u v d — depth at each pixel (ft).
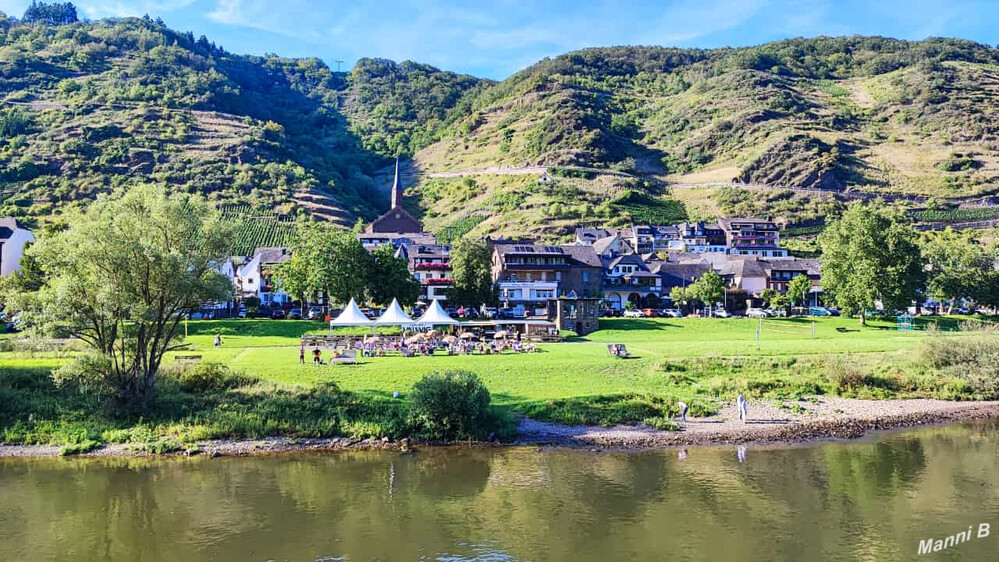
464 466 118.52
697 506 99.81
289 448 128.67
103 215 143.54
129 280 138.31
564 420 144.56
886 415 155.63
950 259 388.78
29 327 143.33
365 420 138.51
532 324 252.01
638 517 95.86
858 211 317.83
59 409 139.95
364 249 301.02
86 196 631.15
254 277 413.59
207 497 104.78
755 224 636.07
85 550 86.63
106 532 92.07
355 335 237.66
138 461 121.80
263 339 236.22
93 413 139.23
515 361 185.68
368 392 151.74
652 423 143.43
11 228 349.61
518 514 97.40
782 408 159.02
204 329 251.60
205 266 148.87
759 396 168.04
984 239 569.23
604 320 307.17
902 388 179.11
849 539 88.58
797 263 454.81
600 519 95.20
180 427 135.33
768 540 88.43
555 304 304.09
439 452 126.62
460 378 137.90
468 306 337.72
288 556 84.94
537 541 88.53
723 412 154.61
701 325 298.76
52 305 134.92
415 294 317.22
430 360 185.57
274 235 631.15
